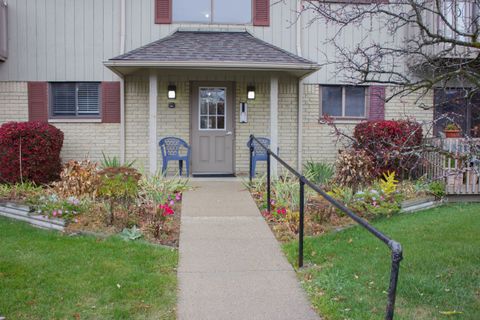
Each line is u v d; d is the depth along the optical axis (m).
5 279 4.84
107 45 10.95
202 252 5.89
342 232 6.67
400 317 4.18
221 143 11.32
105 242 6.08
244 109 11.23
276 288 4.90
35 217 7.08
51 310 4.25
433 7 8.65
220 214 7.49
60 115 11.06
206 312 4.35
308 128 11.39
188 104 11.17
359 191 7.99
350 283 4.89
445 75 4.88
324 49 11.24
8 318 4.09
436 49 9.60
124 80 11.01
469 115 8.75
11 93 10.89
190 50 10.00
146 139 11.15
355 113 11.55
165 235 6.46
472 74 4.89
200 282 5.02
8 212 7.61
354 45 11.18
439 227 6.89
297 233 6.61
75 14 10.88
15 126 9.41
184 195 8.71
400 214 7.82
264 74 11.13
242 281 5.07
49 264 5.27
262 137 11.33
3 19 10.54
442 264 5.38
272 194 8.42
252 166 10.15
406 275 5.06
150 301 4.49
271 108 10.14
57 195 7.75
